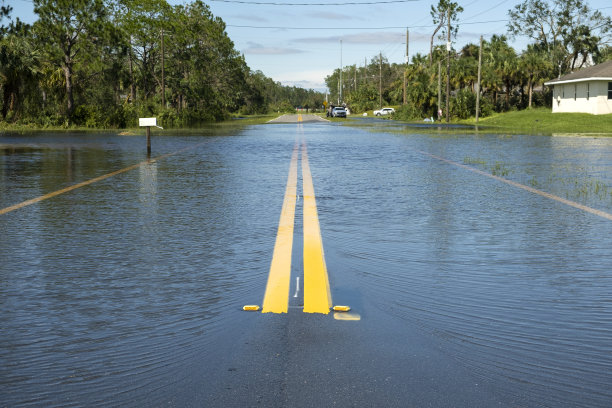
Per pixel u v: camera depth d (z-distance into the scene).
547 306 4.93
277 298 5.12
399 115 87.00
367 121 80.62
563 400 3.30
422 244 7.33
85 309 4.87
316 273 5.94
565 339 4.19
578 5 92.56
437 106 81.44
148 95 85.62
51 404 3.25
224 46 102.50
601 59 93.69
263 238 7.70
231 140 32.50
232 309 4.86
